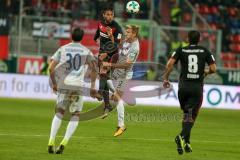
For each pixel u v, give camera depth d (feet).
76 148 116.26
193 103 109.60
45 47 243.81
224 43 286.25
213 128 169.68
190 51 109.60
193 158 110.73
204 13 298.35
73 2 265.34
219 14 297.12
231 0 299.99
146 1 264.11
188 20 271.08
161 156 111.34
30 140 125.18
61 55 107.86
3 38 239.50
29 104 214.48
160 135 145.07
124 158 106.93
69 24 246.06
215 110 229.66
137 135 142.72
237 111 231.30
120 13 254.47
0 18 240.12
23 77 234.58
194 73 109.40
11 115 177.06
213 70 110.22
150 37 244.42
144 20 249.55
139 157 108.88
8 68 239.91
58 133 139.23
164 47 246.47
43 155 105.91
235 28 293.43
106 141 128.88
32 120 166.61
